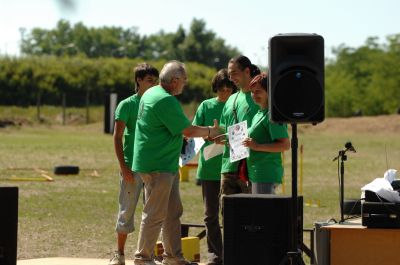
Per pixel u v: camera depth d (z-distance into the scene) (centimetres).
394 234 955
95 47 10681
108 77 9556
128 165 1122
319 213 2023
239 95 1098
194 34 13150
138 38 12156
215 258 1138
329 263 969
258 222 949
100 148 4697
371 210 957
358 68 12056
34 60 9294
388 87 11462
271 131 1035
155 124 1052
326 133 7406
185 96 9669
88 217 1891
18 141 5275
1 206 932
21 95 8912
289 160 3841
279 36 935
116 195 2395
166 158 1056
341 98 11450
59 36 10219
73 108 8975
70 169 3053
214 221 1144
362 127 7694
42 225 1739
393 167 3681
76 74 9356
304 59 936
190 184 2745
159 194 1056
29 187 2575
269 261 947
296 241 938
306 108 935
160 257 1172
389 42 11912
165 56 12850
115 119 1124
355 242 962
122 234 1124
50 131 7156
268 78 951
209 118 1162
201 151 1150
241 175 1070
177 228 1091
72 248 1449
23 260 1218
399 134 7412
